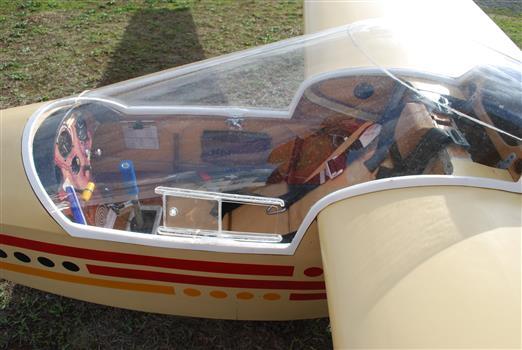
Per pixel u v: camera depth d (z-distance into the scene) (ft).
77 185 6.02
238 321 7.80
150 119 6.82
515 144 6.01
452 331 4.40
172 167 6.45
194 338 7.57
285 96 7.14
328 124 6.70
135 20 17.38
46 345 7.39
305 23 10.28
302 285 6.31
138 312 7.82
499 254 4.93
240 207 6.31
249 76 7.41
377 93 6.64
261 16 17.92
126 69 14.47
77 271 6.14
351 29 8.10
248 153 6.65
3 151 5.98
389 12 10.39
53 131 6.21
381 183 5.53
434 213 5.26
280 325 7.81
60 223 5.61
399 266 4.85
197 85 7.20
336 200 5.53
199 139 6.76
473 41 7.82
